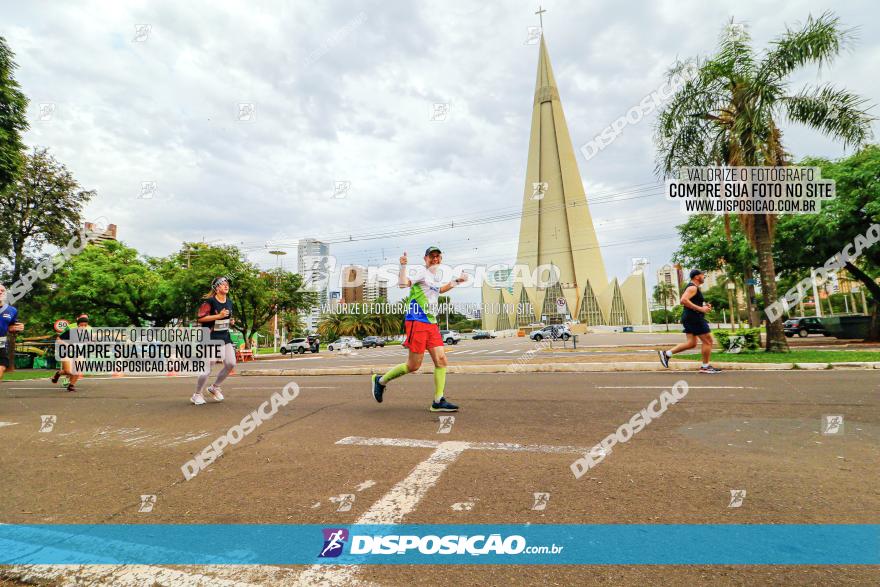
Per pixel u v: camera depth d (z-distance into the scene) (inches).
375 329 2508.6
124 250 1185.4
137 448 150.8
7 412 235.3
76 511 97.9
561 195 3969.0
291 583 69.7
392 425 174.1
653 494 98.7
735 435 146.2
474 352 967.6
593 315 3777.1
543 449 134.7
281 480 113.7
